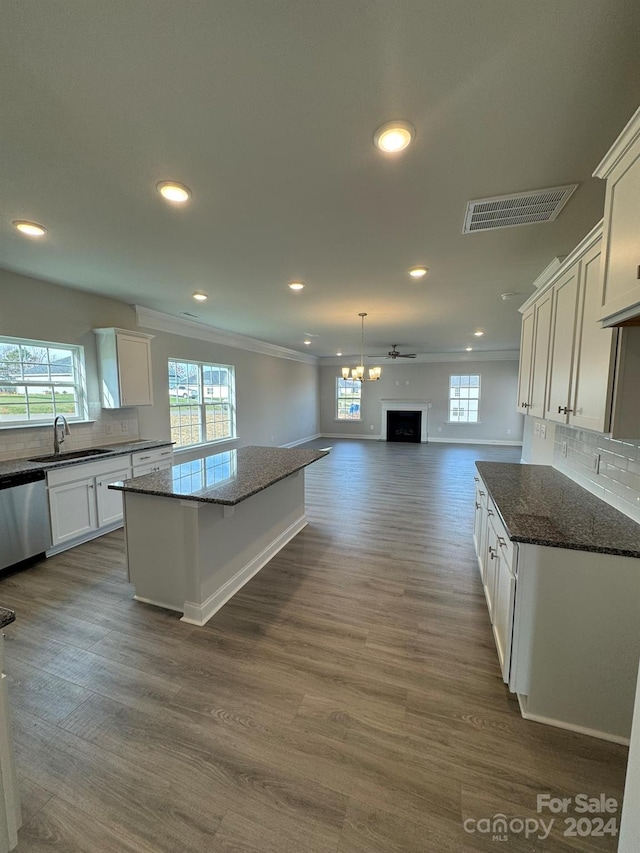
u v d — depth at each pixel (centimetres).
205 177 187
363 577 301
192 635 229
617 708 161
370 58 120
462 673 198
